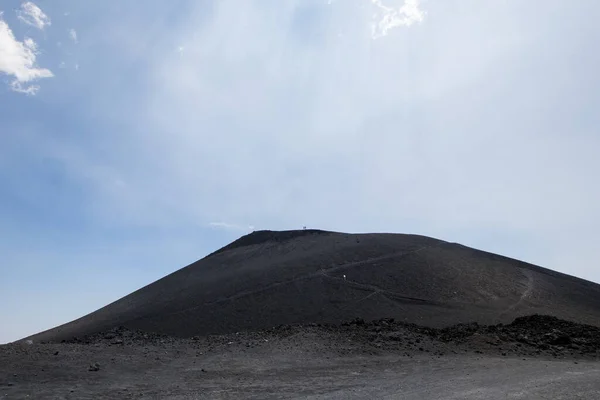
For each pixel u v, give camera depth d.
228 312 40.66
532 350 17.92
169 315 41.81
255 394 10.27
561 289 43.81
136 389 10.53
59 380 10.96
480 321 33.84
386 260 50.81
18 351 13.63
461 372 13.09
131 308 48.03
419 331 20.16
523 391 10.36
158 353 14.86
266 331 19.94
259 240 69.50
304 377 12.19
